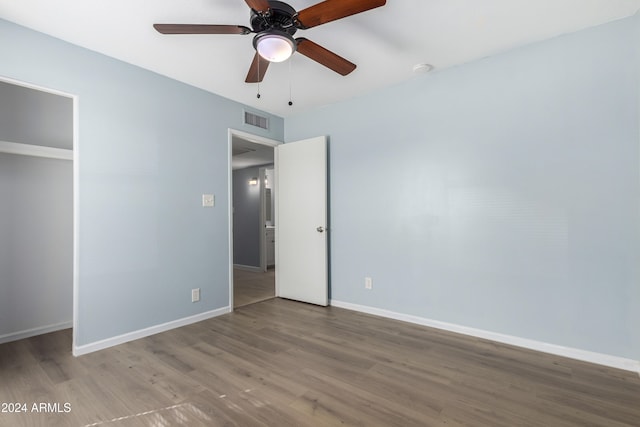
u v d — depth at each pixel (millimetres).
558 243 2324
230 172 3455
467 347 2473
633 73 2074
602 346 2174
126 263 2629
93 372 2107
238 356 2336
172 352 2412
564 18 2111
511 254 2514
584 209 2234
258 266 6223
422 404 1741
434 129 2900
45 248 2939
